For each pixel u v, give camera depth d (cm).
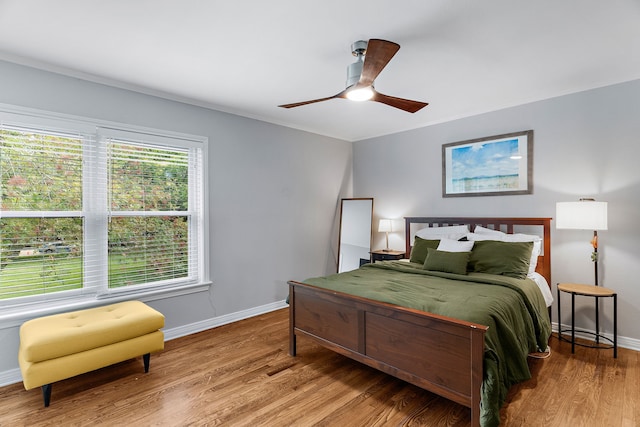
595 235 301
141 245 317
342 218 512
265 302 416
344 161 519
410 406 214
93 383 242
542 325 260
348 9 190
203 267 354
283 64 263
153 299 320
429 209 439
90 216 286
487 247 325
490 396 168
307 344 317
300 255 457
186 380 247
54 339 211
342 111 385
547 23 205
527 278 298
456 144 408
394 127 455
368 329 231
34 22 203
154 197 325
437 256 325
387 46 167
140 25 207
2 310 248
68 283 276
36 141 261
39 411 207
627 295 299
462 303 214
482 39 225
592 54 248
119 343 239
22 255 256
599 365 266
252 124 402
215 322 365
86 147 283
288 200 443
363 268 357
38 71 259
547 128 341
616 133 303
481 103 361
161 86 308
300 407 213
